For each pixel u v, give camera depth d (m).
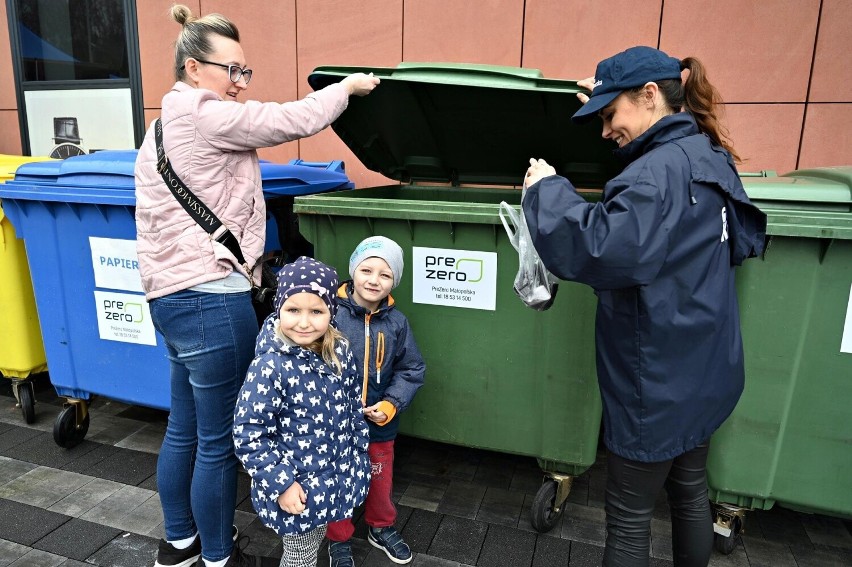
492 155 3.29
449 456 3.27
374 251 2.18
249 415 1.77
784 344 2.21
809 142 4.04
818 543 2.59
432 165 3.43
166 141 1.92
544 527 2.60
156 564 2.31
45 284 2.97
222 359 2.02
